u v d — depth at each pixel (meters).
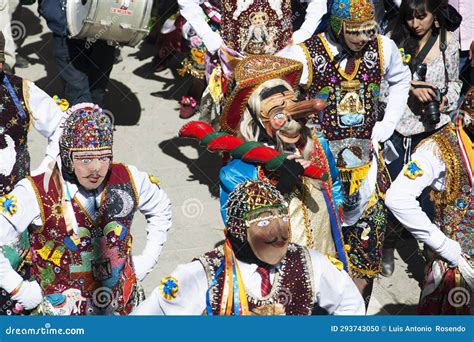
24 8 11.67
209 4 7.64
